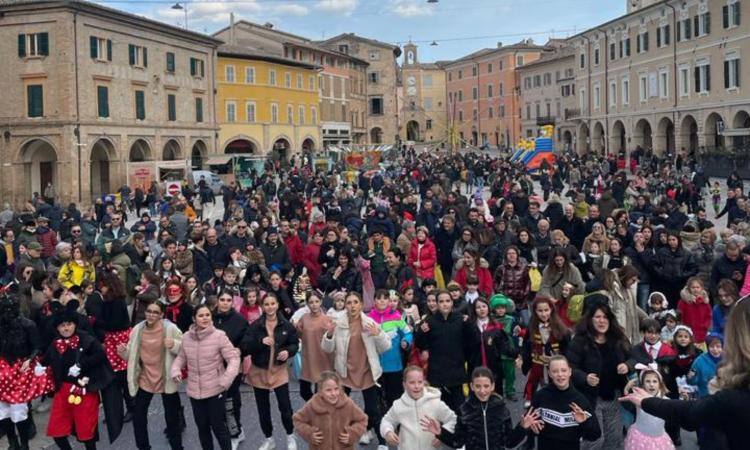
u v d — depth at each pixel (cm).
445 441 824
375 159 6425
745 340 446
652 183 3853
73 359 1000
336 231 1759
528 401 1108
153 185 4159
